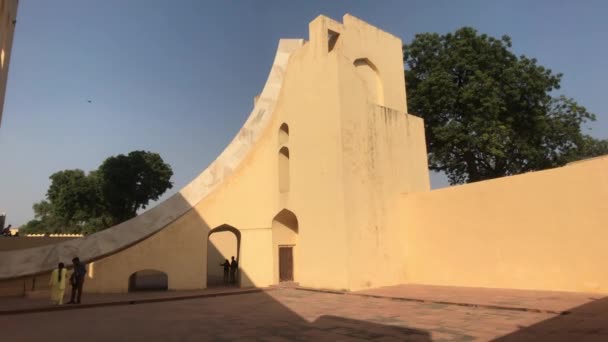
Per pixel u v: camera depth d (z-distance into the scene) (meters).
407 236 11.73
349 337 5.25
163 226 11.49
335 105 10.82
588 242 8.06
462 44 17.78
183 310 8.02
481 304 7.18
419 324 5.91
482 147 16.97
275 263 12.45
